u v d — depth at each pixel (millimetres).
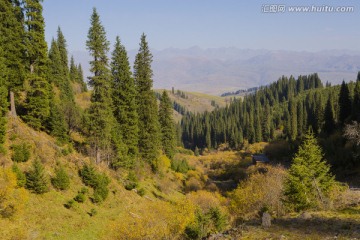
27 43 33031
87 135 43781
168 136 64250
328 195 22688
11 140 29844
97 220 27578
